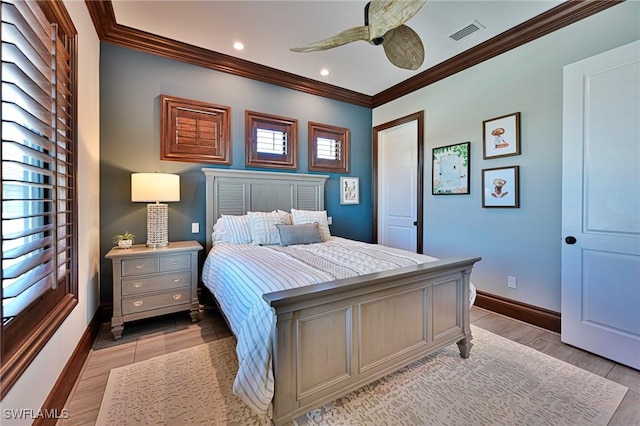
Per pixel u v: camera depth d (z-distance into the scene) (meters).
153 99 2.83
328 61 3.19
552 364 1.94
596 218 2.06
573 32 2.29
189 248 2.58
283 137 3.63
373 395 1.62
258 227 2.93
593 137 2.06
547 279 2.48
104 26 2.48
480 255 2.99
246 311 1.50
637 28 1.98
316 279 1.58
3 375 0.94
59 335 1.47
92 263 2.27
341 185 4.15
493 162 2.87
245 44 2.85
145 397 1.59
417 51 2.00
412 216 3.91
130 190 2.73
